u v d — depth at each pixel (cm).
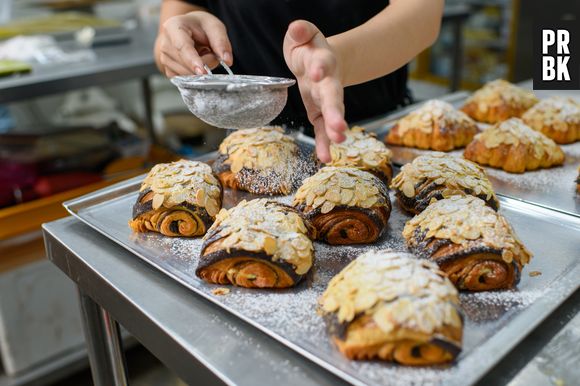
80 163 123
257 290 49
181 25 64
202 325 44
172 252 56
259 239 48
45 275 104
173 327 44
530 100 98
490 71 191
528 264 51
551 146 78
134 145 133
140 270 53
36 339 105
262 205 54
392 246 57
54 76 106
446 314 38
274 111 51
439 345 37
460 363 38
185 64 62
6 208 108
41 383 105
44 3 166
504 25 179
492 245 47
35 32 140
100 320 60
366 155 71
